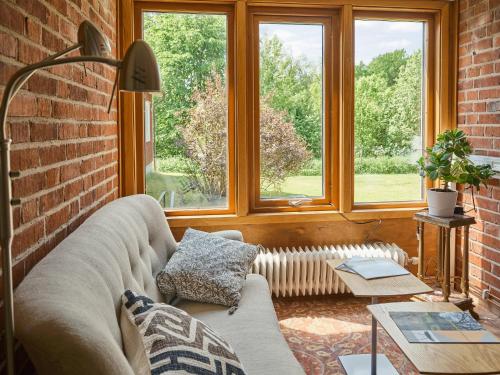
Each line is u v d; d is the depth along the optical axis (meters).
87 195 2.27
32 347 1.01
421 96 3.70
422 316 1.94
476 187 3.16
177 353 1.26
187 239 2.58
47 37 1.69
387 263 2.58
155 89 1.15
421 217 3.25
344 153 3.52
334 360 2.57
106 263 1.55
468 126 3.46
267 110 3.52
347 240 3.60
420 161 3.28
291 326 3.01
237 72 3.37
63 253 1.43
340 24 3.49
